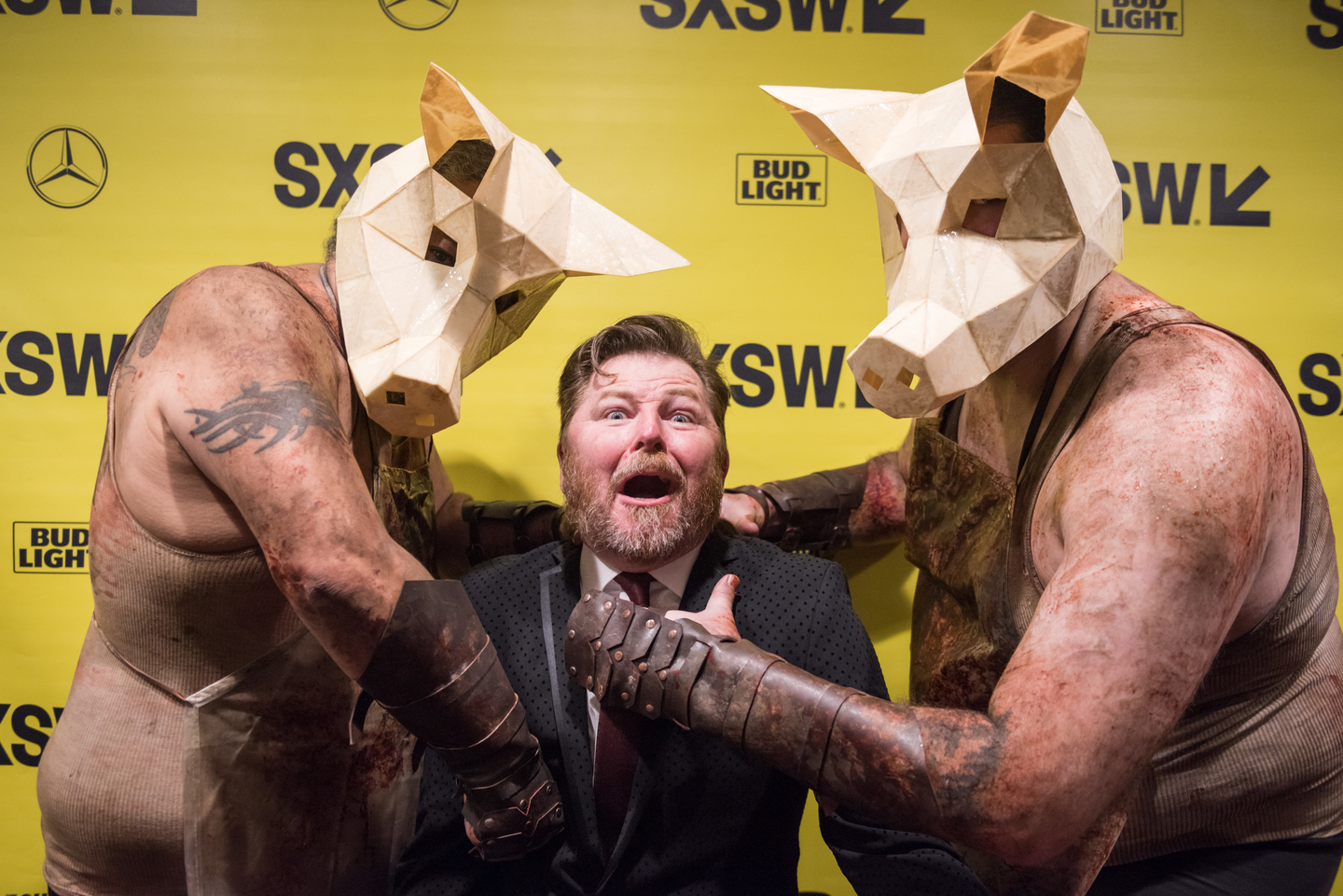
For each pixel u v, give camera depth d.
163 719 1.10
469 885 1.08
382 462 1.13
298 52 1.54
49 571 1.53
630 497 1.13
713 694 0.94
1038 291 0.94
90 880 1.15
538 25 1.55
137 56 1.52
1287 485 0.95
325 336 1.08
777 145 1.58
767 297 1.59
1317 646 1.06
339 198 1.55
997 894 1.10
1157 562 0.83
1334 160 1.58
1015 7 1.57
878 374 0.95
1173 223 1.58
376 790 1.20
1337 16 1.58
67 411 1.53
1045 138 0.91
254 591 1.06
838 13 1.57
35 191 1.52
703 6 1.56
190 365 1.00
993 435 1.14
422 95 0.97
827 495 1.49
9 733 1.53
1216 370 0.91
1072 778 0.81
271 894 1.13
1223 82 1.58
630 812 1.05
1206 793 1.05
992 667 1.08
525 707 1.12
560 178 1.13
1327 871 1.09
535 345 1.60
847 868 1.08
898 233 1.03
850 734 0.88
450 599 0.97
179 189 1.53
